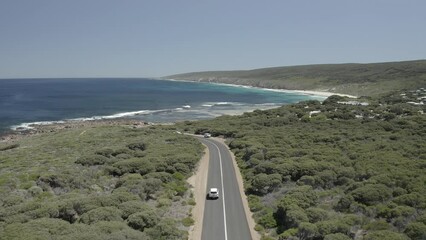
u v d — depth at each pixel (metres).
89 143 58.97
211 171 44.19
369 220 24.22
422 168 35.88
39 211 24.03
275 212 27.97
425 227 20.44
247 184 37.56
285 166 37.62
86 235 19.45
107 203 26.44
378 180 31.00
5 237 19.20
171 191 33.72
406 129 63.09
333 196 30.41
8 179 33.31
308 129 70.06
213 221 28.06
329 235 21.09
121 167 39.56
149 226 24.02
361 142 53.47
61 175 34.28
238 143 57.91
